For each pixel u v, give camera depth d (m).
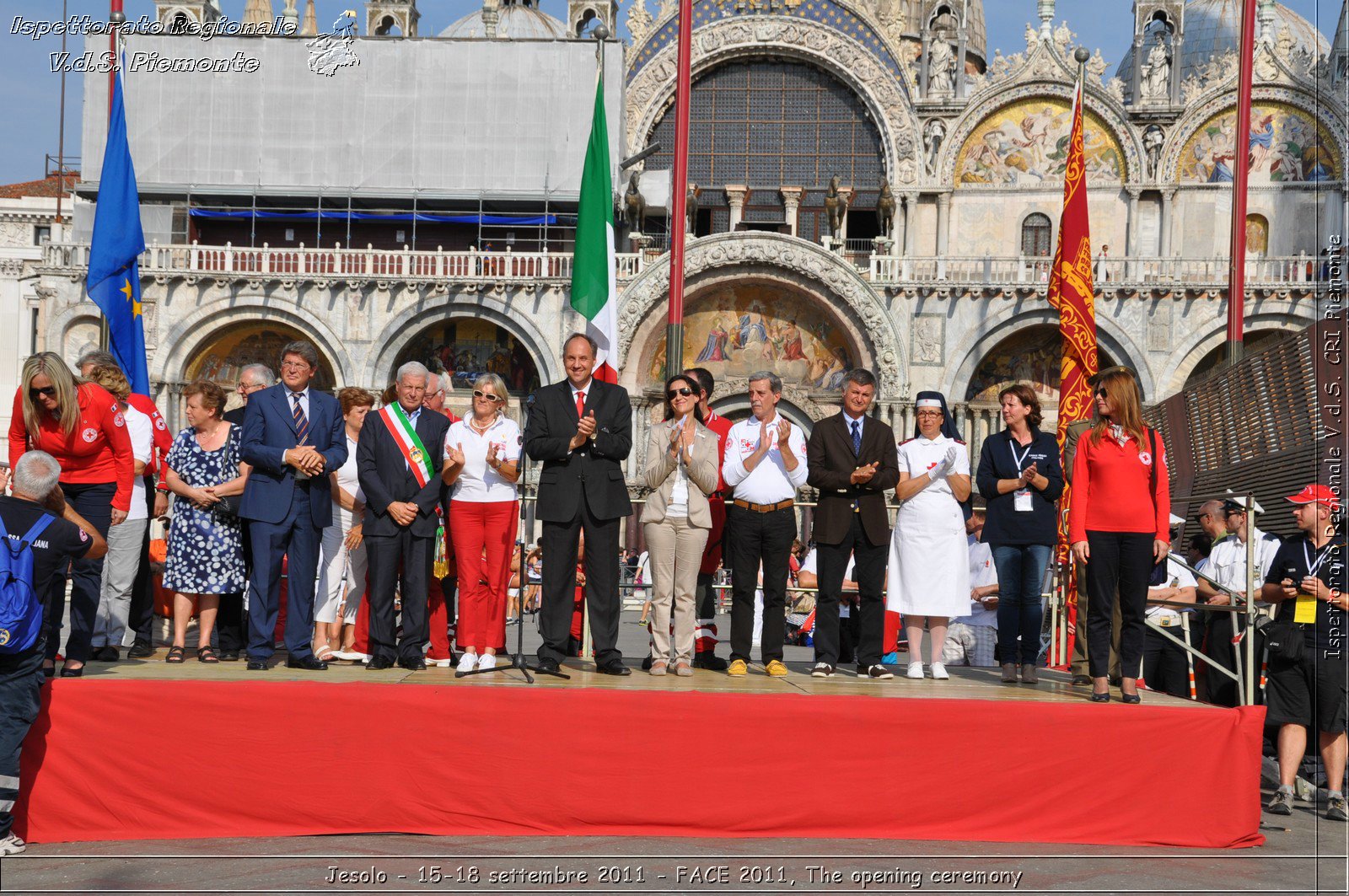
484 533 12.27
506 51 53.31
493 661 12.26
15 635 9.47
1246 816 10.71
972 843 10.49
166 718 10.34
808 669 13.82
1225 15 68.81
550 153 53.09
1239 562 15.16
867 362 49.69
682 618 12.55
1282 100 49.94
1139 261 49.34
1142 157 50.84
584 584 13.76
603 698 10.48
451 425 12.95
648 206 53.94
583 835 10.43
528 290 49.78
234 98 53.22
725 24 54.56
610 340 17.72
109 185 17.83
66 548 9.95
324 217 52.91
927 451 13.13
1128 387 11.62
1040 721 10.66
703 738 10.49
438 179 53.16
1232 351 20.84
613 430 12.41
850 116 54.97
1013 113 52.44
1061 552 16.89
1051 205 51.97
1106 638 11.36
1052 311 48.78
